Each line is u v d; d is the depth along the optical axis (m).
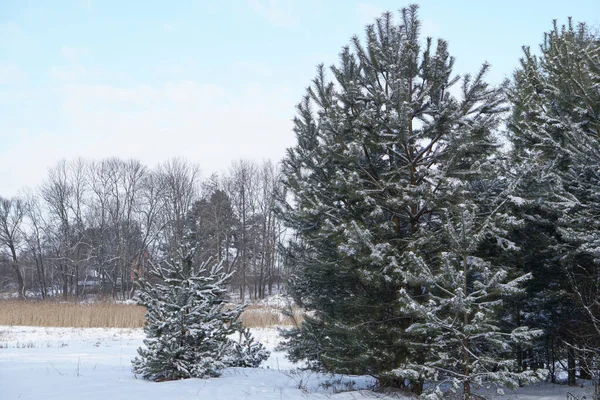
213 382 10.13
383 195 8.88
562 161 9.22
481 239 7.43
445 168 8.40
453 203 8.29
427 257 8.69
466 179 8.48
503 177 9.48
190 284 11.40
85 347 18.86
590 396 8.76
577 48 9.65
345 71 9.84
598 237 7.88
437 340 7.70
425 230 8.64
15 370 11.33
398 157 9.25
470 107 8.86
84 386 9.30
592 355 9.16
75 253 55.34
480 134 8.44
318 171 10.05
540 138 9.23
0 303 30.78
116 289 56.25
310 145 10.57
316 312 11.34
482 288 7.24
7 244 55.59
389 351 8.51
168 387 9.44
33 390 8.80
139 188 58.31
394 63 9.16
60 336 22.62
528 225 9.18
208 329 11.34
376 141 8.87
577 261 8.92
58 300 42.97
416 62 9.25
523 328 7.26
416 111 9.34
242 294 46.94
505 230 7.85
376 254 7.89
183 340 10.98
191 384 9.85
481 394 9.17
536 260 9.38
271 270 51.59
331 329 9.12
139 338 22.64
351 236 8.04
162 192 57.34
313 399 8.57
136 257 55.97
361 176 9.09
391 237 8.91
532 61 11.28
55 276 61.91
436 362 7.33
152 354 10.51
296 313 21.91
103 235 55.91
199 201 57.25
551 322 10.07
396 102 8.70
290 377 10.91
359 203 8.95
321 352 10.25
